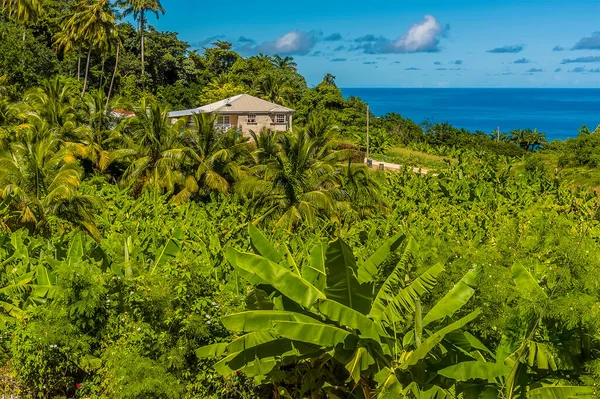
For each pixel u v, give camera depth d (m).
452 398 6.36
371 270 6.89
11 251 14.09
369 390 6.85
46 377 8.27
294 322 6.31
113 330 7.93
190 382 7.91
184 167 32.25
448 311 6.52
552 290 6.88
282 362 7.01
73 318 7.86
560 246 7.44
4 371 8.66
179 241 11.23
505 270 7.48
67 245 15.08
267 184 26.84
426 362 6.61
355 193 27.34
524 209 24.53
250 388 8.06
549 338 6.77
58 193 20.33
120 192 28.34
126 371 7.32
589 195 25.84
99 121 39.28
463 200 28.75
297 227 26.23
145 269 9.68
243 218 26.22
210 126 33.28
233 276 10.84
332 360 7.42
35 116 36.53
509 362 6.63
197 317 7.88
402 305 6.52
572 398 6.14
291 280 6.67
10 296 9.91
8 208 19.19
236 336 8.00
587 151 39.41
